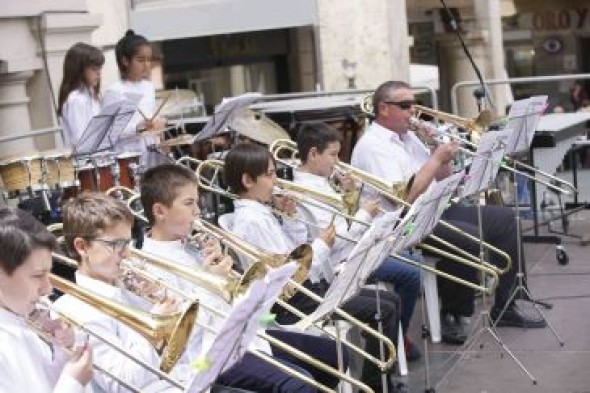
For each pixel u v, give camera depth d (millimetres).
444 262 7910
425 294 7938
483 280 7898
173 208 5484
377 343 6617
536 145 10391
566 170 12062
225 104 8312
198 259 5578
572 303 8758
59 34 10523
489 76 19078
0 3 9844
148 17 13719
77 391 3912
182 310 4402
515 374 7324
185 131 10070
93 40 12211
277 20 13828
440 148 7336
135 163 7727
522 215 11188
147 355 4598
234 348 4254
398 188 7262
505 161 8844
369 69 14609
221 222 6578
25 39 10266
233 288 4965
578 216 11719
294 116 10141
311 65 16781
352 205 6852
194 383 4043
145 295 4852
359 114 10188
